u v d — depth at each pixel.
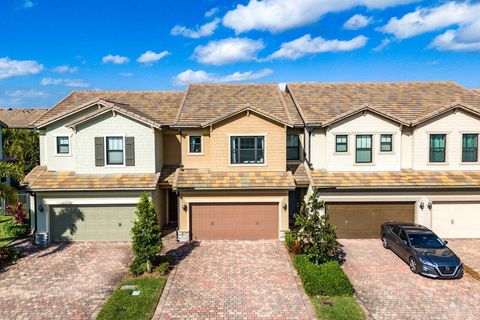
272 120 21.56
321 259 16.17
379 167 21.80
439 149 21.94
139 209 16.42
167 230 22.78
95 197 20.58
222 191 20.67
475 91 26.86
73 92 27.12
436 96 24.83
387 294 14.45
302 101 24.38
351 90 26.19
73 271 16.69
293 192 23.55
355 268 16.95
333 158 21.78
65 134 21.94
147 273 16.23
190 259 18.05
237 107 23.44
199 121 22.52
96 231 20.86
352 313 12.85
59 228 20.80
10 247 19.83
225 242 20.64
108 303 13.43
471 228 21.17
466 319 12.62
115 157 21.47
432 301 13.88
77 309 13.30
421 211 20.83
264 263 17.52
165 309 13.23
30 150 32.84
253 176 21.33
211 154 21.88
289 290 14.71
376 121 21.66
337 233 21.19
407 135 22.05
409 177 21.16
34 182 20.62
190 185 20.55
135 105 25.52
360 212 21.16
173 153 23.75
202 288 14.90
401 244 17.66
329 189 20.56
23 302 13.81
